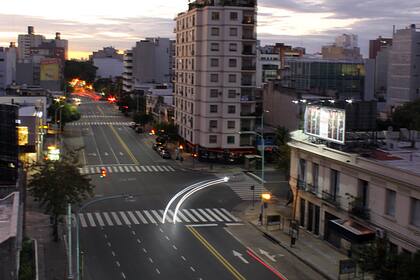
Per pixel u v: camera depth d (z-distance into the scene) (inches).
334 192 1900.8
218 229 2111.2
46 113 4552.2
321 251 1827.0
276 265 1705.2
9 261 1162.6
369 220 1672.0
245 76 3639.3
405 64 6648.6
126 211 2356.1
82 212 2317.9
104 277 1565.0
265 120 4151.1
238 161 3629.4
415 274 1176.8
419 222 1481.3
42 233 2000.5
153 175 3164.4
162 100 5561.0
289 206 2481.5
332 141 1884.8
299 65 6565.0
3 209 1604.3
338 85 6476.4
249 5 3681.1
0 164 2257.6
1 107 2282.2
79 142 4370.1
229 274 1614.2
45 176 1907.0
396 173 1544.0
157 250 1834.4
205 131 3646.7
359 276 1577.3
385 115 5113.2
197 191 2775.6
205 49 3602.4
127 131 5182.1
